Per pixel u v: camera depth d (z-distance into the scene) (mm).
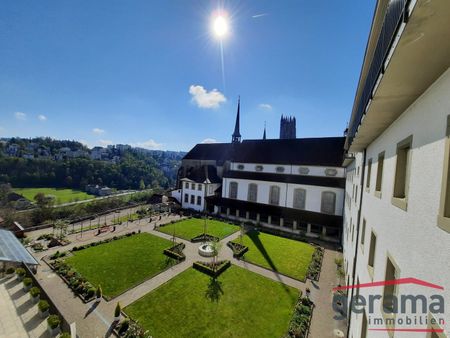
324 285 18234
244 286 17672
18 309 14000
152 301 15461
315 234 30594
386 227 6664
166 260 22047
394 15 3320
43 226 31734
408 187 5035
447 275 3119
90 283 17594
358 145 11391
